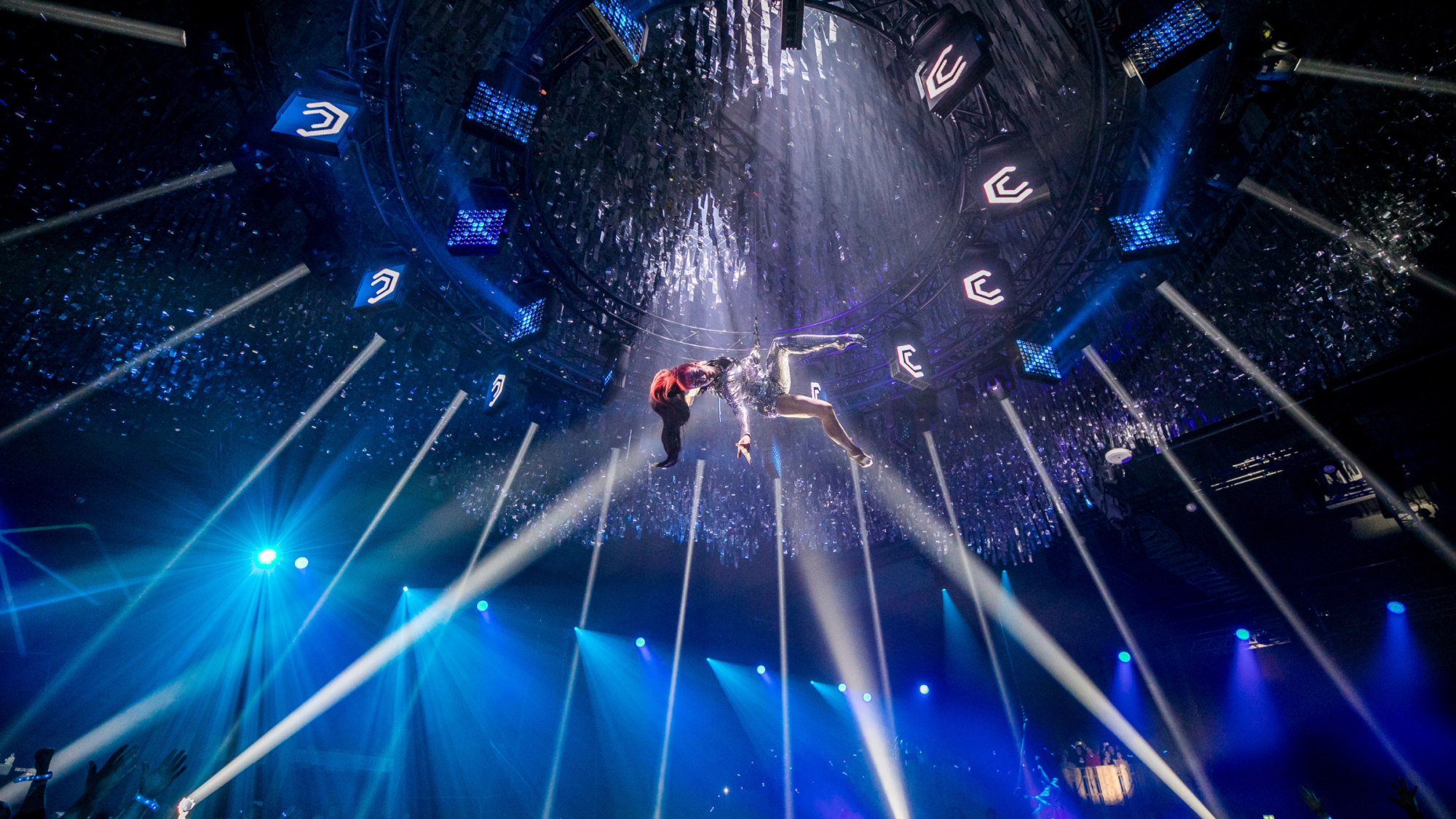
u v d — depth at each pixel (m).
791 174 8.53
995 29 6.20
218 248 7.34
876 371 10.50
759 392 3.41
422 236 7.81
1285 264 7.20
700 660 15.85
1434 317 6.98
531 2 6.21
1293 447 9.30
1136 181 6.89
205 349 8.09
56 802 8.45
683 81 7.33
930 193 8.09
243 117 6.32
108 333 7.41
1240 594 12.97
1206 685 13.32
